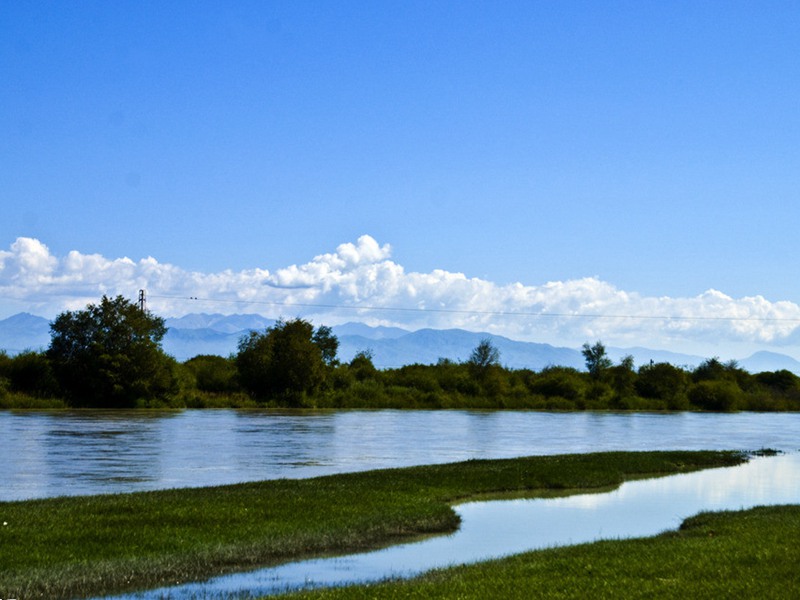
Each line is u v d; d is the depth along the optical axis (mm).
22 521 18828
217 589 15570
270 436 50250
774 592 13648
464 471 32875
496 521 23859
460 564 17750
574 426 72438
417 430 60656
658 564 16000
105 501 22109
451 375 119375
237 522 20125
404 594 13727
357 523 21141
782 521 22172
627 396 124125
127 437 45969
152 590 15406
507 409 110688
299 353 96000
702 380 143375
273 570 17219
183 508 21250
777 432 69750
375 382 110812
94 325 80562
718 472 38594
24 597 14328
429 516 22938
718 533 20562
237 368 98312
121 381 80250
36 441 42094
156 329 85062
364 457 39312
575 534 21891
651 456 41969
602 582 14477
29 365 79562
